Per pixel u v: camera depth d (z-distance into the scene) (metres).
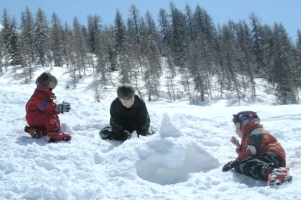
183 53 72.25
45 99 4.95
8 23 74.69
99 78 60.59
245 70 62.44
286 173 3.15
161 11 84.44
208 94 54.59
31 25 74.00
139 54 68.88
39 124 4.97
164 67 71.19
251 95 55.34
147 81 53.75
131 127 5.17
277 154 3.53
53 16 90.69
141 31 82.81
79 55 66.62
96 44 75.88
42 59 68.62
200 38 75.00
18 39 71.12
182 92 56.25
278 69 57.78
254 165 3.43
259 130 3.71
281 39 72.81
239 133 3.89
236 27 89.25
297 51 69.44
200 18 86.75
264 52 71.81
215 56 69.81
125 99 4.73
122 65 59.56
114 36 77.62
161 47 80.69
